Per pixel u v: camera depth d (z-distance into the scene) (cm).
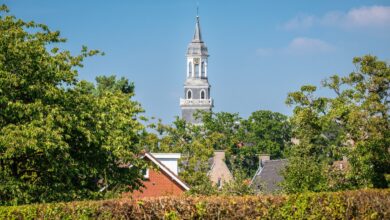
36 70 3425
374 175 4831
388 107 5006
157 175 5394
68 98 3497
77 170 3450
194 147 8244
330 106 5259
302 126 5241
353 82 5281
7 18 3538
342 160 6181
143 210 2677
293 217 2891
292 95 5316
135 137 3869
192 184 7550
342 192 3053
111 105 3734
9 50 3334
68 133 3428
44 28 3675
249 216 2812
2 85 3238
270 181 7831
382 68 5188
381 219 3091
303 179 4700
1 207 2647
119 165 4012
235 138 12781
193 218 2736
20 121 3278
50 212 2628
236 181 4272
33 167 3441
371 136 4891
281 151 12950
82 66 3719
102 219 2641
